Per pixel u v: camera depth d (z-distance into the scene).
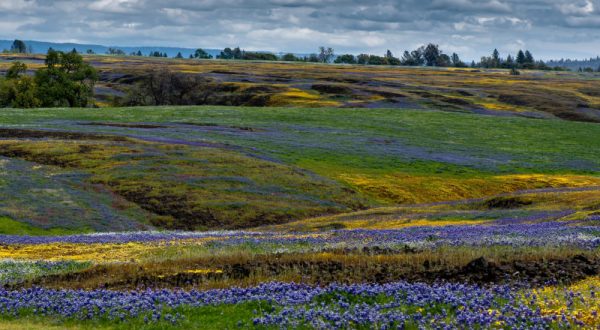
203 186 60.97
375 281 18.47
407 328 13.42
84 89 137.12
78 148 71.19
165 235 40.31
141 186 59.91
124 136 79.19
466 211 49.50
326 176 68.56
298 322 13.96
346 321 13.81
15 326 15.10
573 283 17.02
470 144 90.88
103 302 16.64
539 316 13.41
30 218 49.41
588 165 80.25
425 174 72.12
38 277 22.30
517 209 47.75
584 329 12.62
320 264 20.98
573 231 28.66
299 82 174.50
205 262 22.52
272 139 84.38
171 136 82.06
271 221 54.97
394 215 50.47
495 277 17.88
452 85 177.88
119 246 33.09
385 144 86.19
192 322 14.81
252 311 15.34
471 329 12.83
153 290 18.72
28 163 65.00
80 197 55.91
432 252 22.53
